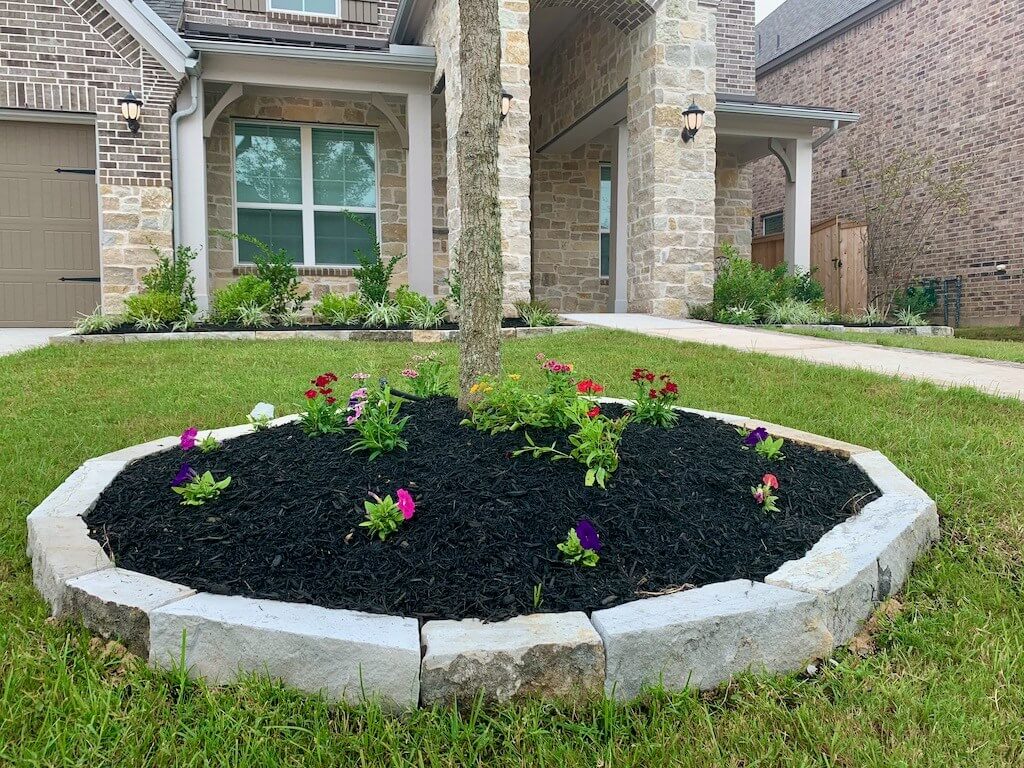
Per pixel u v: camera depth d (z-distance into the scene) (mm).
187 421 3939
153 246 8312
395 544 2092
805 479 2727
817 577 1950
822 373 5035
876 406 4160
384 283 9102
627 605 1796
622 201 11578
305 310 10484
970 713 1655
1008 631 1954
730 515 2357
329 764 1476
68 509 2391
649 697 1685
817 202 16797
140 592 1840
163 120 8523
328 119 10594
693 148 10039
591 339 7070
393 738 1523
